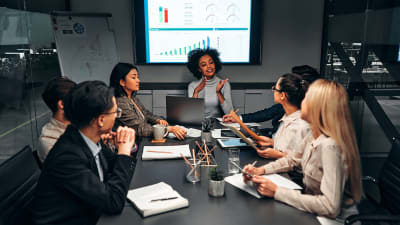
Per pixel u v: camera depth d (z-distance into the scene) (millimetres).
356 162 1348
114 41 4227
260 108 4578
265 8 4395
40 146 1742
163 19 4316
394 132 2926
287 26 4453
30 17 3605
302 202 1335
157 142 2293
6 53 3219
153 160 1942
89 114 1289
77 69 4035
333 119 1345
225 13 4344
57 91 1689
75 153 1282
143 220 1264
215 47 4434
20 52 3445
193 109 2678
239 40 4430
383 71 3146
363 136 3432
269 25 4445
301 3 4395
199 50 3889
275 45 4500
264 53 4520
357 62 3639
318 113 1378
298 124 1905
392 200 1694
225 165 1861
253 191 1500
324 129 1378
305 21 4445
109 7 4273
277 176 1660
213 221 1251
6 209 1323
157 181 1633
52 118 1777
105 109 1306
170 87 4441
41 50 3838
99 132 1370
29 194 1490
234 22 4375
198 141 2311
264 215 1298
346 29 3910
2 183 1322
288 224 1232
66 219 1292
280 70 4570
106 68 4176
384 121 3080
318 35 4484
